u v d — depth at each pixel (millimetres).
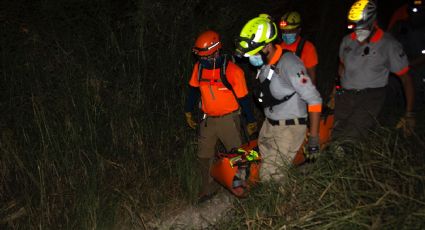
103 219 3885
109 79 4453
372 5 3621
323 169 3295
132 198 4008
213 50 3803
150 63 4660
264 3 5898
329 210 2945
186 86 4691
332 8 7645
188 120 4395
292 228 3002
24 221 3881
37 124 4078
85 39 4566
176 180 4465
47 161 4004
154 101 4629
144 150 4492
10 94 4133
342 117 4027
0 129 4062
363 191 2980
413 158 3227
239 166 3648
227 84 3889
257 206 3293
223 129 4078
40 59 4285
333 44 7609
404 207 2809
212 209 4168
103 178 4156
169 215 4141
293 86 3270
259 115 5355
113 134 4355
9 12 4348
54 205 3969
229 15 5270
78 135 4117
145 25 4699
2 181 4047
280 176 3467
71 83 4234
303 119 3434
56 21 4531
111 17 4938
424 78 4664
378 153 3180
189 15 4945
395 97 4750
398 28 4992
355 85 3877
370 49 3740
